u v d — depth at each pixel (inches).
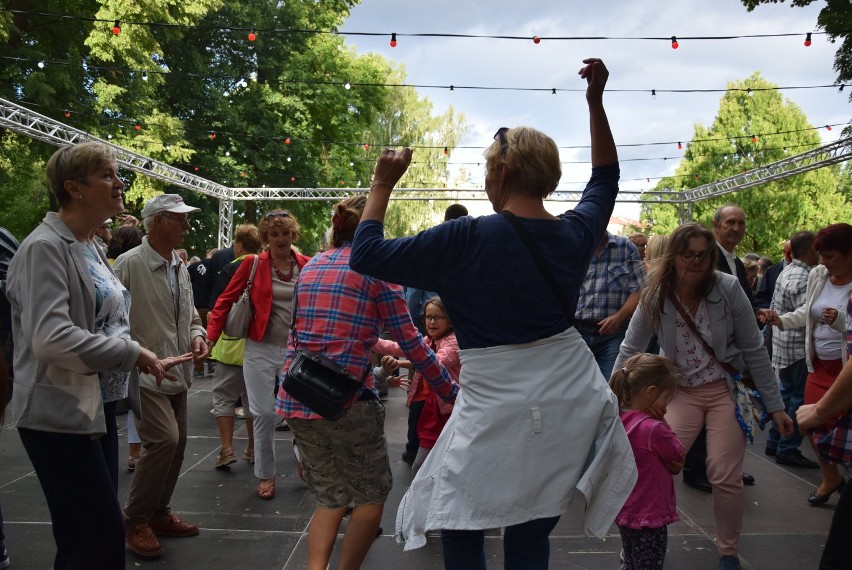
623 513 123.9
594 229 90.8
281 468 220.8
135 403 128.0
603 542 160.2
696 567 147.8
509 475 82.4
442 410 166.6
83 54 795.4
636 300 211.9
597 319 216.5
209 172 932.6
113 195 111.7
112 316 116.0
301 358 119.1
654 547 123.8
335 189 913.5
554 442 82.9
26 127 535.8
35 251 101.3
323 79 1051.3
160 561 148.7
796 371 229.5
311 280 125.3
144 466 149.6
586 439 84.3
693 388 143.9
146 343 154.8
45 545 155.2
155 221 159.3
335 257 127.2
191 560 149.5
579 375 85.8
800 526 173.5
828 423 108.8
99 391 106.8
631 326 150.3
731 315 141.3
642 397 127.5
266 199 896.3
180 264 166.2
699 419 143.1
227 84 987.3
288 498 190.5
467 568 91.4
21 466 215.9
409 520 90.2
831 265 175.0
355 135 1159.6
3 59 720.3
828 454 108.8
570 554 153.6
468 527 82.5
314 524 122.9
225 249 359.9
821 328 184.7
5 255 127.6
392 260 83.9
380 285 123.0
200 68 930.7
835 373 183.0
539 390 83.2
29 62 734.5
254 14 992.2
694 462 201.3
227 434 219.6
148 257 157.8
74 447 104.0
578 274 87.4
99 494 105.7
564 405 83.6
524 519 82.1
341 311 121.7
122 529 108.3
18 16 747.4
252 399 190.9
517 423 82.9
